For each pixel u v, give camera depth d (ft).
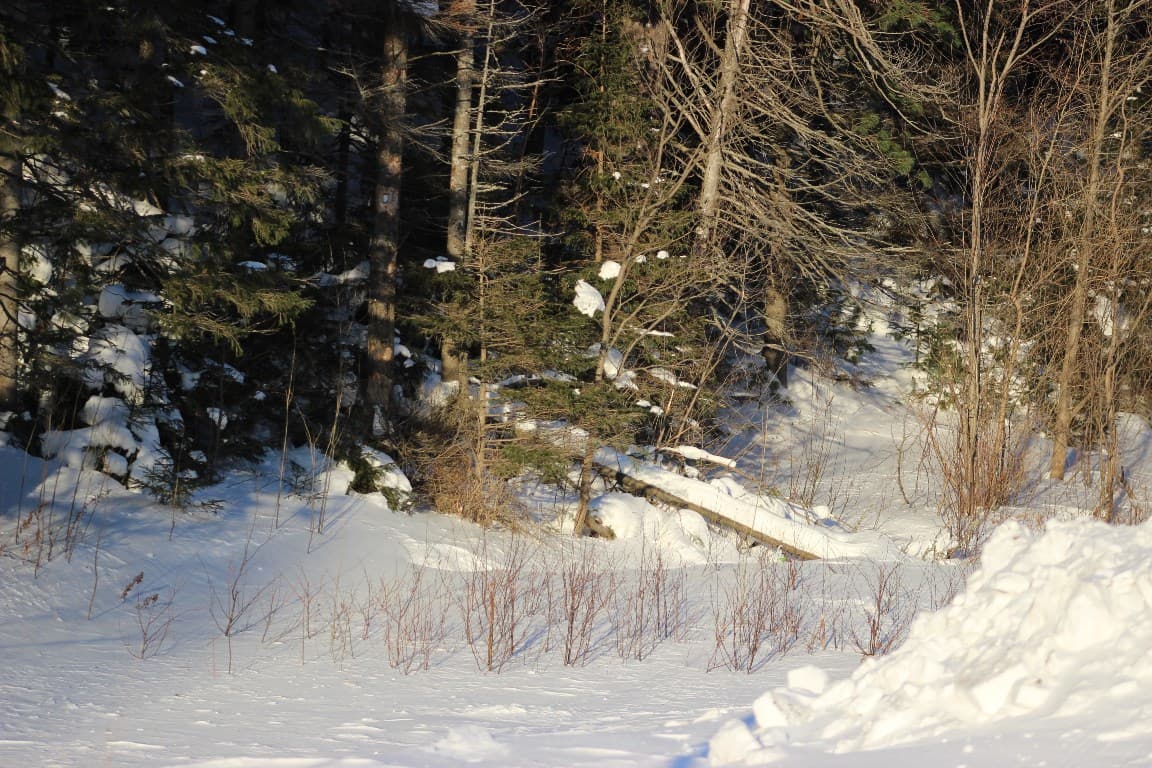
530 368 55.98
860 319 100.42
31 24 44.27
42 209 43.47
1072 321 76.54
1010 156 81.35
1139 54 80.12
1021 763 10.85
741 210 68.69
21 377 45.52
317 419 57.31
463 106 62.75
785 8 69.77
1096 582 13.37
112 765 17.88
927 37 82.23
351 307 60.80
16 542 38.22
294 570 42.60
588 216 68.49
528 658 30.73
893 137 78.48
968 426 69.51
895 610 38.40
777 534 56.95
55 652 29.58
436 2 55.98
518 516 55.31
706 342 65.00
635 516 57.16
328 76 62.95
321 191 60.70
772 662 29.94
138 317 49.44
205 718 22.59
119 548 40.22
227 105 45.47
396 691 25.96
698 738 17.75
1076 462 82.74
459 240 62.59
